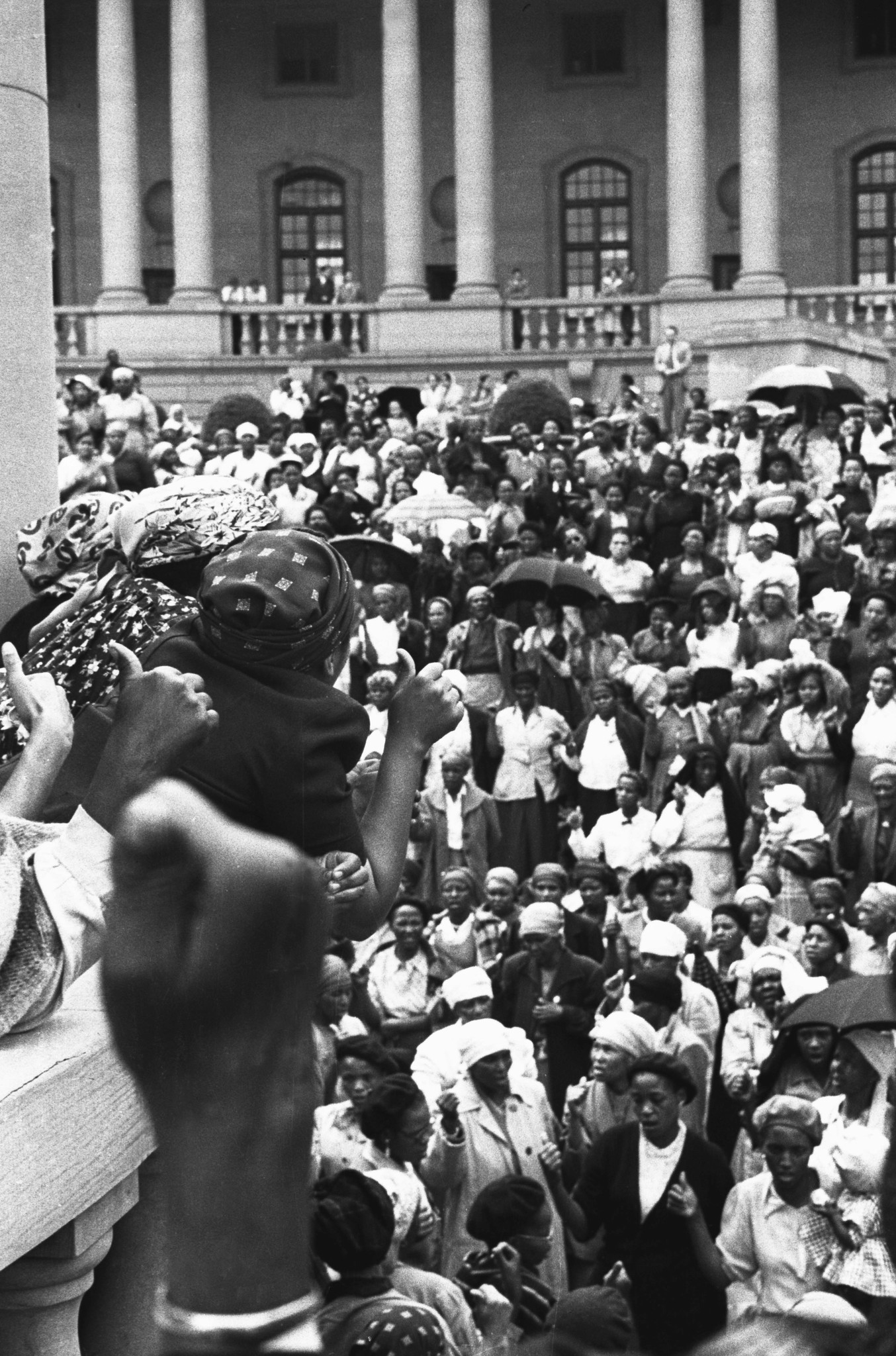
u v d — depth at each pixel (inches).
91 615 165.9
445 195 2186.3
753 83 1943.9
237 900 31.3
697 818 556.4
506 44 2222.0
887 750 564.4
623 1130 313.7
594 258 2218.3
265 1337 31.1
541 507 924.6
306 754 135.3
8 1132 102.6
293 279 2233.0
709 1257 299.0
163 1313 31.5
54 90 2183.8
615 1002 421.1
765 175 1934.1
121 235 1948.8
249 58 2224.4
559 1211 317.1
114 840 32.0
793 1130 290.2
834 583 734.5
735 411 1239.5
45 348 213.8
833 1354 32.2
